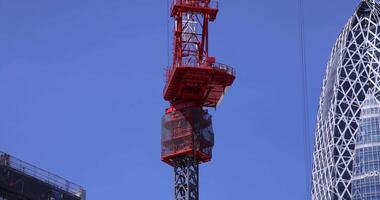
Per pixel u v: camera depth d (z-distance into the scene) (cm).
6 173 16162
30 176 16550
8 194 16100
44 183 16725
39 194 16575
